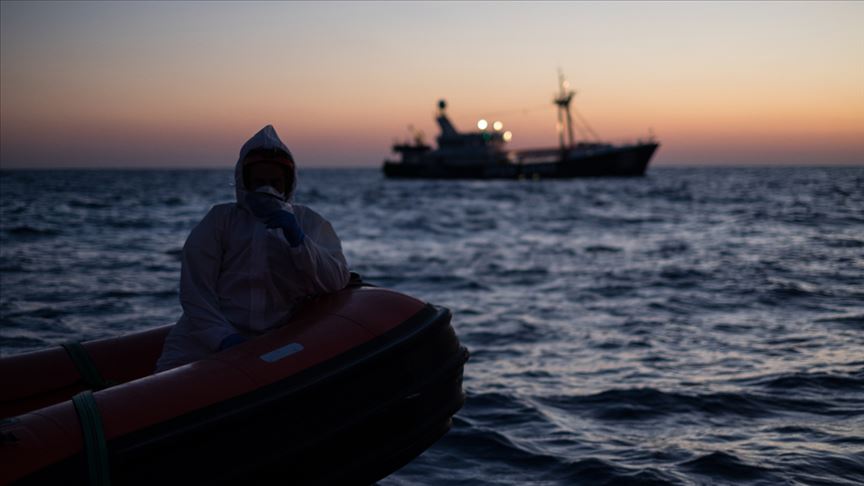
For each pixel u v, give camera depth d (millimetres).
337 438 2617
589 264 14398
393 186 87312
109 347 3295
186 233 20703
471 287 11391
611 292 10719
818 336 7254
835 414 4781
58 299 9383
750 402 5082
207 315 2838
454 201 47188
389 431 2789
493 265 14266
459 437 4516
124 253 15320
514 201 46625
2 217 25500
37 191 58344
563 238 20797
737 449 4176
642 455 4145
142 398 2383
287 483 2514
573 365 6309
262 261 2936
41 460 2109
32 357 3152
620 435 4520
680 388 5445
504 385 5684
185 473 2299
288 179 3053
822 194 51812
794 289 10422
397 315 3025
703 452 4133
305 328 2850
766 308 9055
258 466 2426
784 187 69312
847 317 8266
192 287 2889
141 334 3416
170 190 65812
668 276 12367
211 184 94625
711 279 11852
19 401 2982
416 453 2957
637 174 83125
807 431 4465
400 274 12898
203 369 2566
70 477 2113
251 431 2439
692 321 8273
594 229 24172
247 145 2988
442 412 3008
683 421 4750
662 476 3818
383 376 2783
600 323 8258
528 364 6375
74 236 19172
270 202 2822
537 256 15984
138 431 2271
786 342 7000
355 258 15516
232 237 2967
